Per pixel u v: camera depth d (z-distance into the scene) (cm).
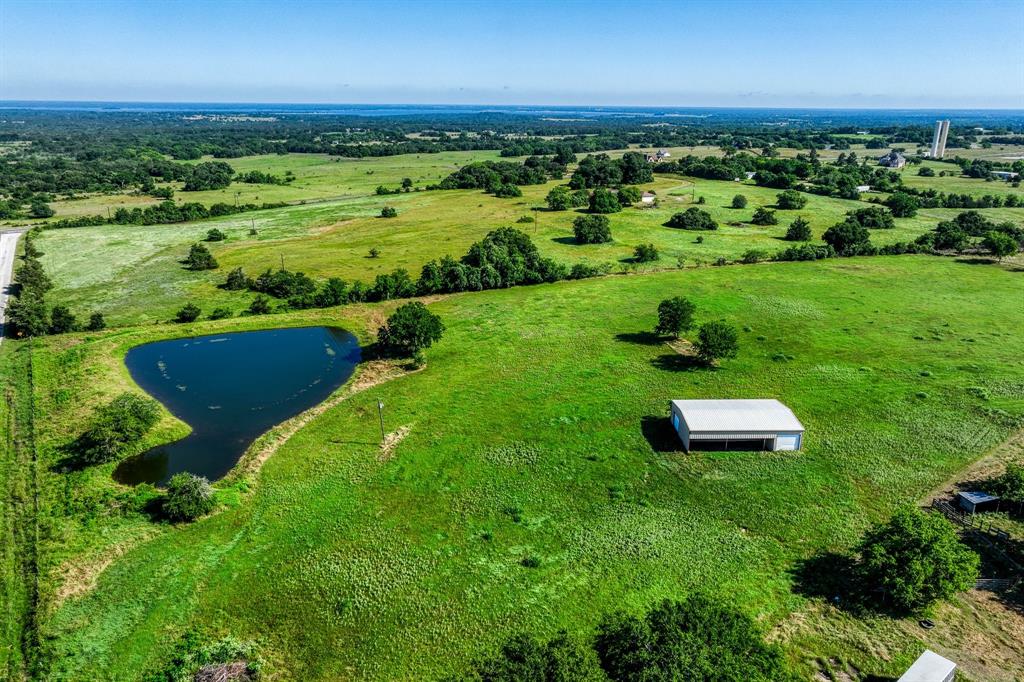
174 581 3469
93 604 3316
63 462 4619
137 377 6100
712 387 5594
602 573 3488
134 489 4309
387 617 3225
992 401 5241
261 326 7306
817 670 2888
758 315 7344
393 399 5519
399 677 2897
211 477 4481
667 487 4244
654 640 2641
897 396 5359
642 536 3766
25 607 3303
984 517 3869
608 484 4288
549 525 3888
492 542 3741
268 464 4572
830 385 5581
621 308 7700
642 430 4941
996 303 7644
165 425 5078
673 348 6462
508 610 3250
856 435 4794
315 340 7000
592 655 2686
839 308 7544
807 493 4141
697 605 2825
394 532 3841
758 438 4581
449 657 2989
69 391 5659
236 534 3847
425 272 8488
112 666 2962
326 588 3412
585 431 4947
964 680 2816
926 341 6500
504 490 4234
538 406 5341
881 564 3188
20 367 6231
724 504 4056
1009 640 3028
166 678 2895
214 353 6662
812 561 3553
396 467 4512
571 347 6550
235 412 5409
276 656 3019
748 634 2712
